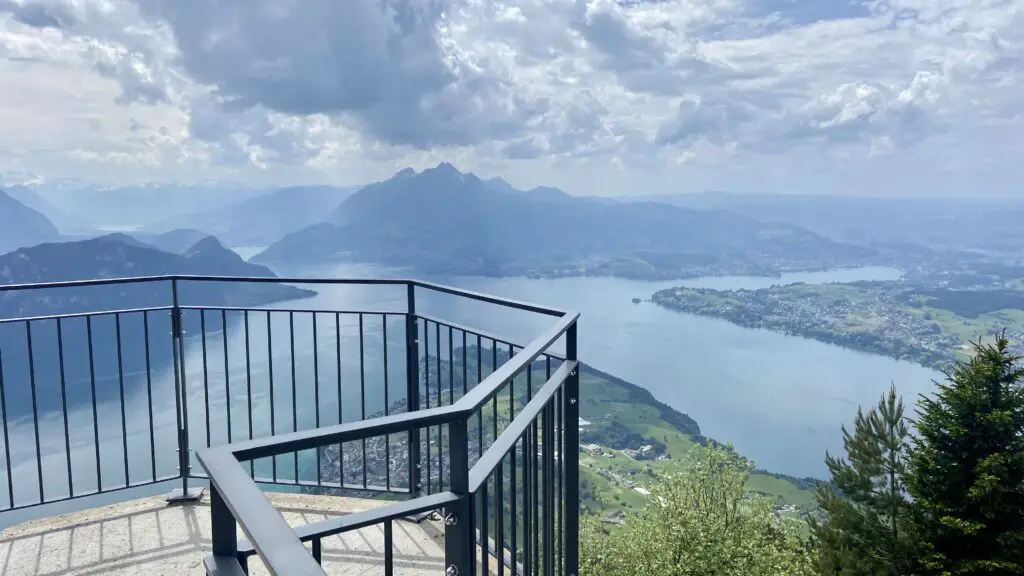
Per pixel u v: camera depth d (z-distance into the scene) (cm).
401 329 484
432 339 359
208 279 350
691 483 1502
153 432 348
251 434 354
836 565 1519
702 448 1552
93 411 333
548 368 228
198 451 96
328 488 364
